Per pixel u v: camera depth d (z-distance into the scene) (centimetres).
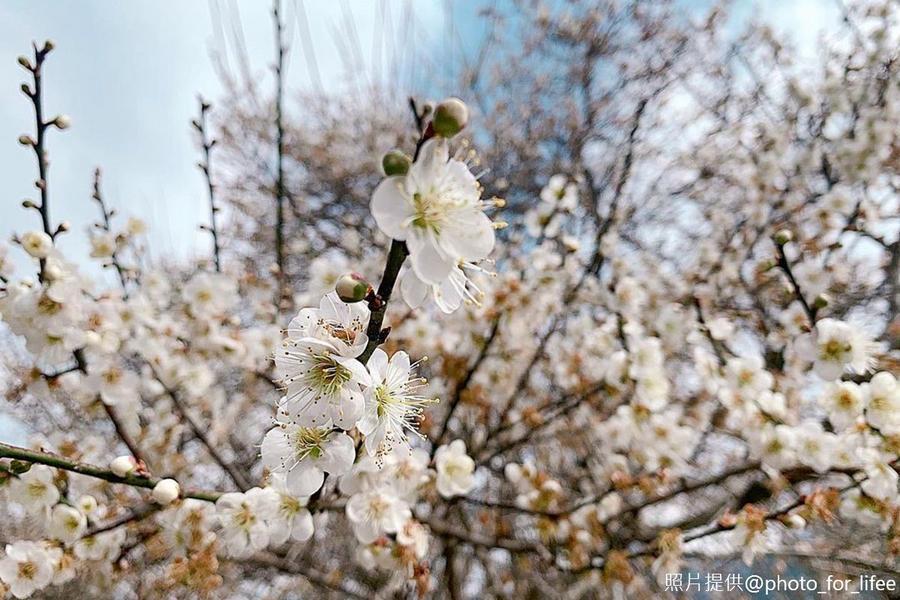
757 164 543
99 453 311
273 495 229
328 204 899
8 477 236
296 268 758
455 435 479
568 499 470
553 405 432
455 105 124
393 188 130
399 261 133
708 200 684
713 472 468
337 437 161
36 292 248
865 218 474
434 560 504
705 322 405
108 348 278
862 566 365
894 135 488
